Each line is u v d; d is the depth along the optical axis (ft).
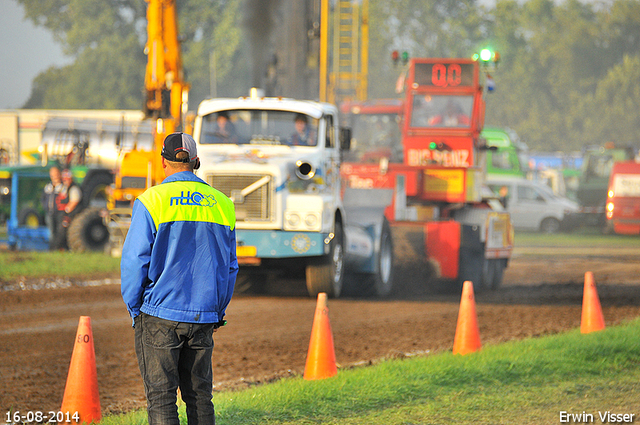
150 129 306.96
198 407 56.85
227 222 58.13
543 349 106.83
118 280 197.57
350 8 531.09
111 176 280.31
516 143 501.56
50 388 90.33
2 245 301.22
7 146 408.46
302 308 156.35
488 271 206.49
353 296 181.88
